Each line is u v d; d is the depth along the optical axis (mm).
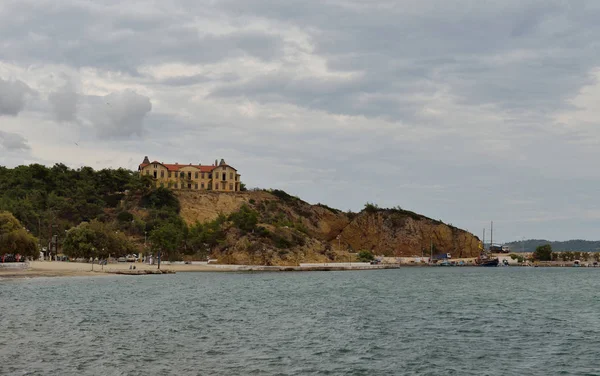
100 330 62531
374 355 52156
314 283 148750
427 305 96312
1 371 43188
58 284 123438
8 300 89938
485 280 185000
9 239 152625
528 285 160375
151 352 51062
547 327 71375
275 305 92312
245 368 46031
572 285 162250
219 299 100500
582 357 52812
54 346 52781
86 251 184625
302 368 46594
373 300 103625
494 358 51969
